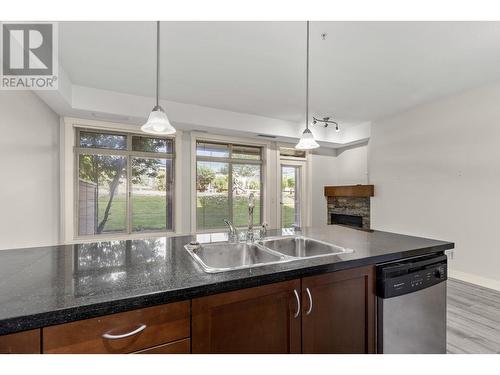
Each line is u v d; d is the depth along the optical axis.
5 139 2.35
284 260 1.34
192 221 4.60
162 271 1.18
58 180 3.59
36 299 0.88
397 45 2.40
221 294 1.07
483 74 2.99
